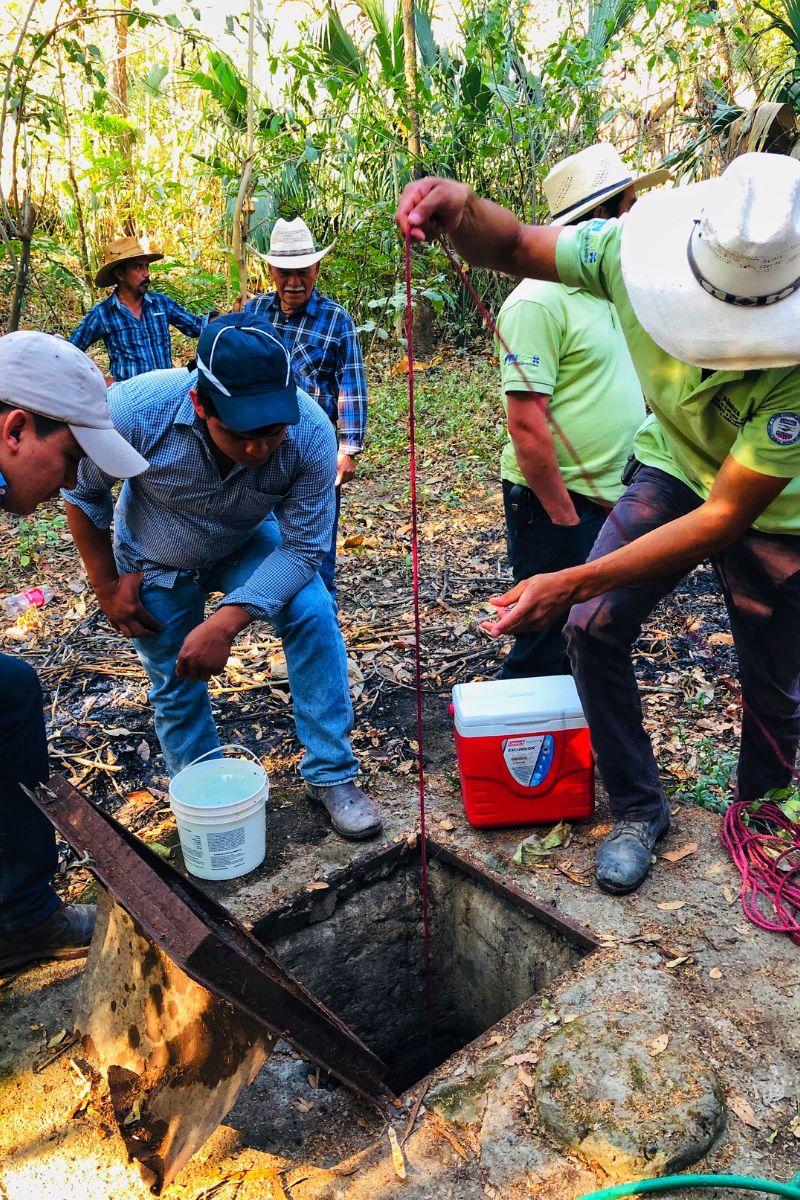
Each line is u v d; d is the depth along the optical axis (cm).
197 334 611
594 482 299
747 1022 212
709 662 400
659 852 271
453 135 789
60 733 361
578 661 249
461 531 568
